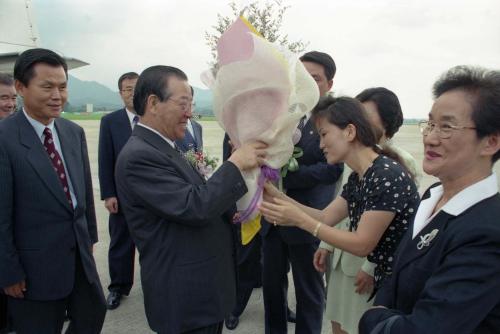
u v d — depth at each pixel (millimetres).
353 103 2027
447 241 1234
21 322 2389
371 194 1911
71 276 2432
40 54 2248
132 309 3840
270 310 3143
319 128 2104
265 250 3059
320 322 3080
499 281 1115
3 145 2193
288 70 1793
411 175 2109
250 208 1979
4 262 2168
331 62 3145
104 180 3928
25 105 2318
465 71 1245
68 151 2525
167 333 1954
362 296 2225
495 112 1173
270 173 1964
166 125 2021
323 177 2879
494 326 1170
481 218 1183
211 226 2062
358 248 1886
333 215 2316
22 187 2244
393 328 1245
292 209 1957
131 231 2043
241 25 1779
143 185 1893
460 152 1237
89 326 2654
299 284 3004
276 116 1809
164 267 1960
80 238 2492
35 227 2293
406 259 1365
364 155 2029
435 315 1146
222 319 2084
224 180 1847
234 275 2223
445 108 1235
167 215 1859
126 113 4027
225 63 1769
